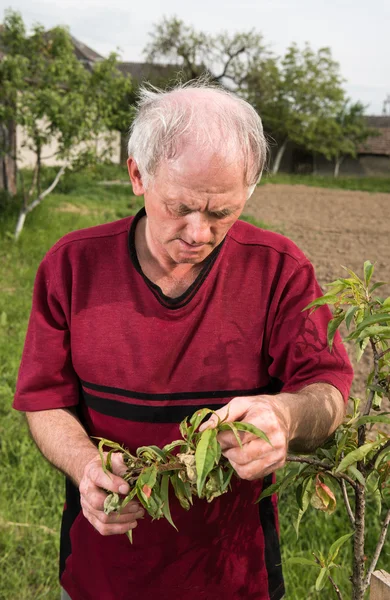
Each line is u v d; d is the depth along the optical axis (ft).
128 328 5.57
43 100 34.73
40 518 11.57
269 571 6.09
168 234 4.80
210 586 5.94
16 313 23.17
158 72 147.23
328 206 76.28
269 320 5.59
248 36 147.74
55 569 10.44
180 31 146.20
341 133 163.63
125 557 5.93
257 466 4.29
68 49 36.94
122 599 6.03
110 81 37.99
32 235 37.01
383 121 190.49
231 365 5.60
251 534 5.92
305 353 5.40
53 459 5.69
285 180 114.73
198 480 3.67
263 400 4.58
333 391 5.19
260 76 152.15
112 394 5.73
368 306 4.71
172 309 5.47
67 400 6.08
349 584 9.62
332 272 36.52
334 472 4.70
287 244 5.69
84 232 5.86
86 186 70.38
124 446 5.85
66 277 5.81
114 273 5.63
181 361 5.58
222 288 5.54
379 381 4.89
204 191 4.49
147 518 5.77
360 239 50.47
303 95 161.27
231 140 4.44
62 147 36.81
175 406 5.64
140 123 4.81
